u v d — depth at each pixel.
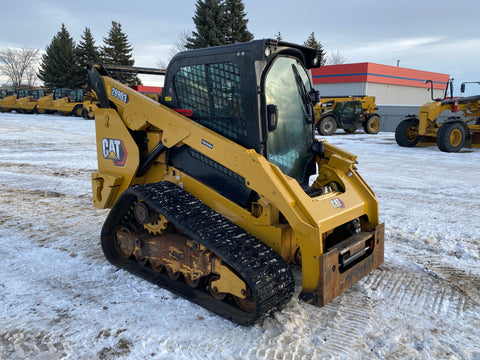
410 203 6.38
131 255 3.90
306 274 2.87
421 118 12.59
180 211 3.19
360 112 18.92
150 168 3.95
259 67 2.99
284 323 2.94
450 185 7.67
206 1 31.06
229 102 3.20
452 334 2.86
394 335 2.83
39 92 29.61
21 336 2.76
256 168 2.92
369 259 3.37
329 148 3.88
